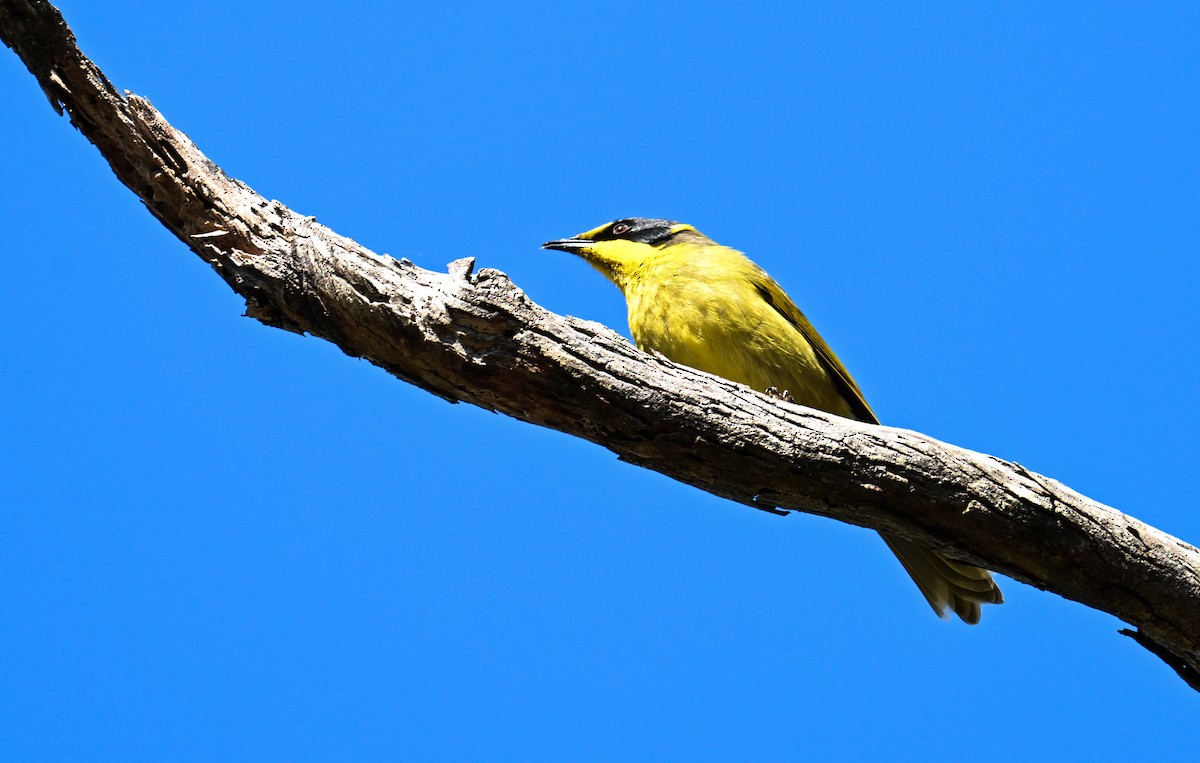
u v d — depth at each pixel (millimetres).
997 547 9453
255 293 9445
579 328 9289
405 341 9102
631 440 9453
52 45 8555
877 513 9516
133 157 9148
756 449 9320
